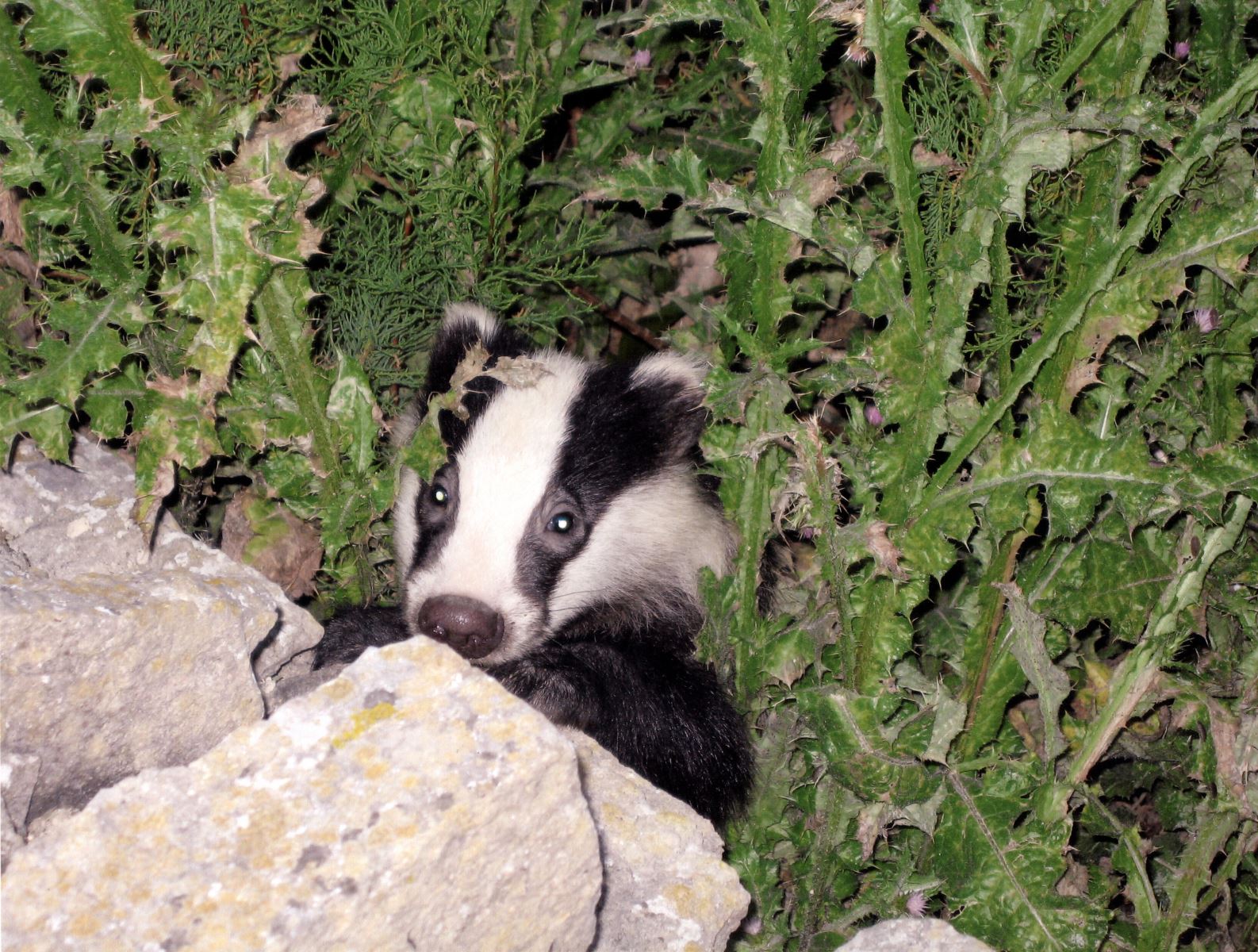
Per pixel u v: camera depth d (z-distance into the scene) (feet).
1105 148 1.18
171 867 0.75
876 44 1.09
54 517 1.15
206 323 1.13
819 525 1.21
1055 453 1.16
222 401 1.31
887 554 1.18
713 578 1.43
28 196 1.35
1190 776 1.33
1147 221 1.12
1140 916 1.25
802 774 1.42
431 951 0.80
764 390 1.25
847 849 1.26
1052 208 1.42
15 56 1.10
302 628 1.18
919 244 1.14
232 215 1.13
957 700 1.29
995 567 1.27
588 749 1.19
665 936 1.01
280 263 1.16
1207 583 1.35
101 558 1.14
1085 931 1.16
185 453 1.15
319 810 0.78
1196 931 1.44
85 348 1.11
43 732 0.90
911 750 1.20
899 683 1.34
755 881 1.29
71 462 1.21
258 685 1.04
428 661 0.88
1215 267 1.13
